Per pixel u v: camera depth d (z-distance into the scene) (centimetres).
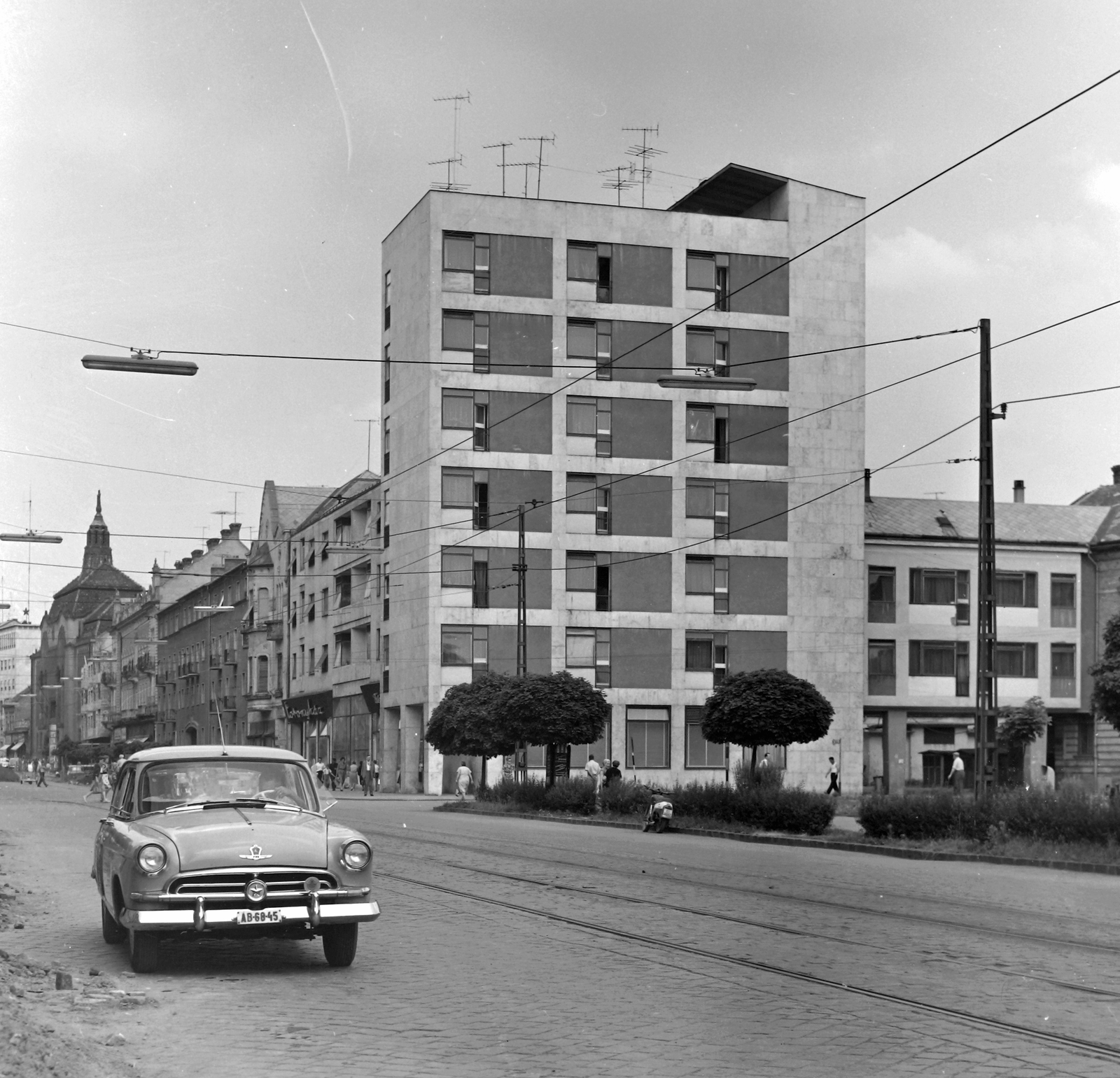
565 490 6444
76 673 16588
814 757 6544
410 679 6512
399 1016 932
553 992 1024
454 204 6425
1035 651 6806
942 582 6819
